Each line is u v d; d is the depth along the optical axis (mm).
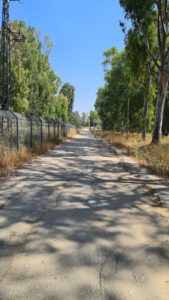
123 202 8273
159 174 12727
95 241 5496
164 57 24266
